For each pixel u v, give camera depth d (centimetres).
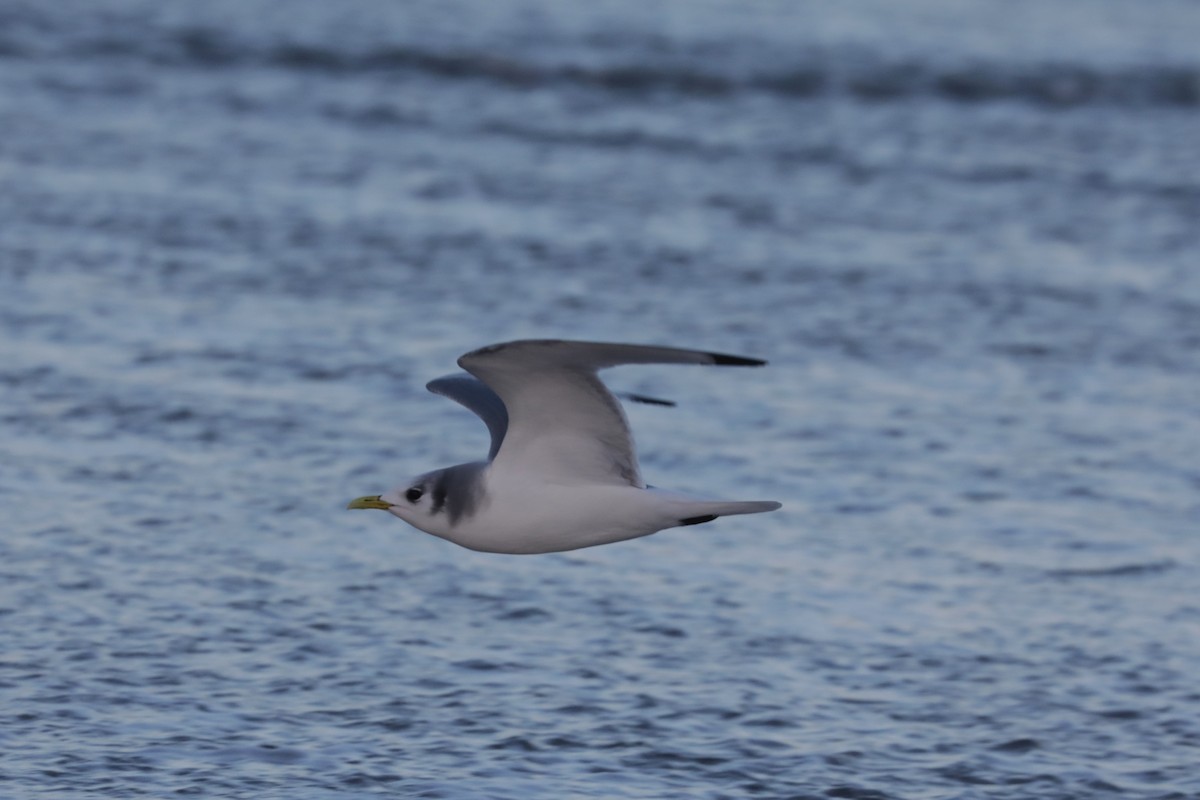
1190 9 5131
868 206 3312
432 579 1597
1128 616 1585
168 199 3031
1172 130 3975
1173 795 1254
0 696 1330
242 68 3969
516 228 3020
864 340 2525
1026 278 2894
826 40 4444
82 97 3678
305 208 3048
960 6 4966
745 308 2655
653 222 3116
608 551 1691
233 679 1379
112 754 1242
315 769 1231
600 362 872
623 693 1377
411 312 2534
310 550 1658
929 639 1512
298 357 2288
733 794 1221
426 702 1349
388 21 4356
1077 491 1936
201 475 1847
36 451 1889
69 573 1570
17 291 2484
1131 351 2534
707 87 4059
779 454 2025
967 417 2195
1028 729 1350
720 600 1577
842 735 1324
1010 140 3831
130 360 2223
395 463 1922
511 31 4338
